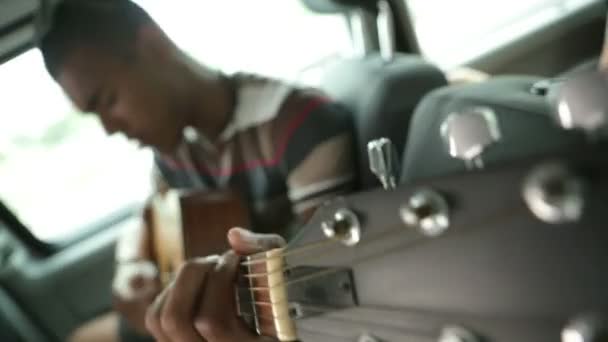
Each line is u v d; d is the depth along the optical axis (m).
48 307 1.79
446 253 0.38
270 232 1.13
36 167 1.77
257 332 0.63
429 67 1.08
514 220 0.34
